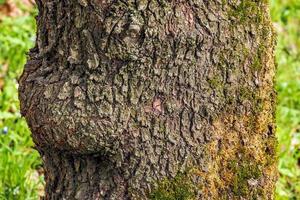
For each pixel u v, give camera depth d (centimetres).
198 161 411
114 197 417
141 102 402
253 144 426
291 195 700
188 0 394
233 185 425
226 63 407
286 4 1085
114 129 402
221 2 401
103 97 400
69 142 408
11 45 874
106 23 391
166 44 394
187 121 406
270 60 427
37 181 682
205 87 405
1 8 981
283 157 742
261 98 423
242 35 409
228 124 415
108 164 416
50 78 412
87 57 400
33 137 430
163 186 411
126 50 392
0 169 661
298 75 923
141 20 388
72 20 402
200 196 414
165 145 407
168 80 400
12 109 784
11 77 832
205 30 398
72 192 429
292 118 823
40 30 423
